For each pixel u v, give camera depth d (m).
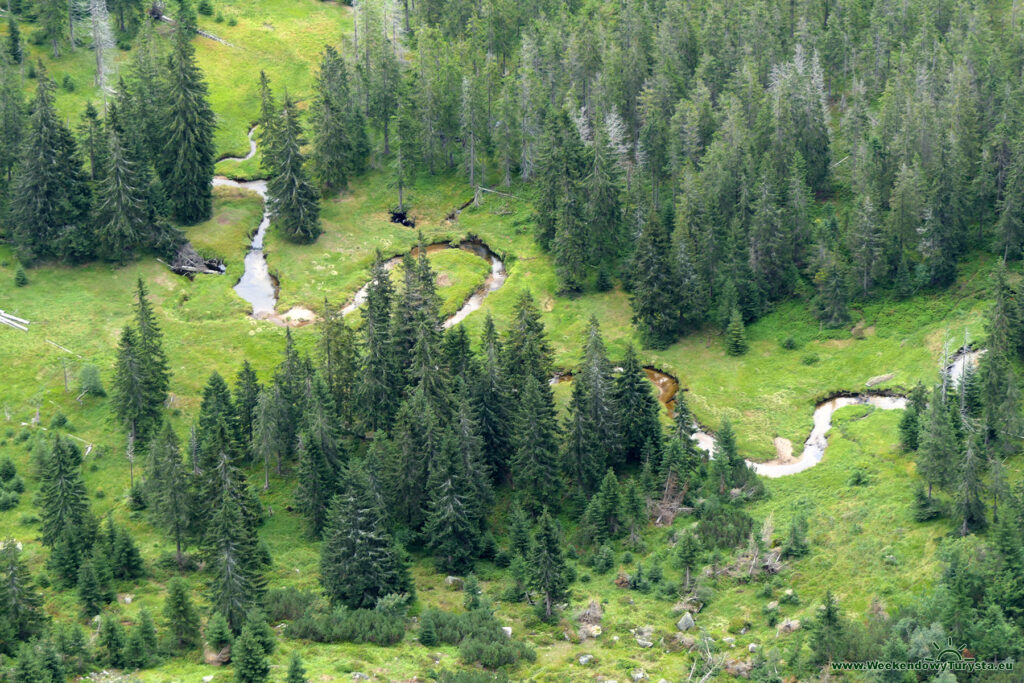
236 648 90.00
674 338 145.62
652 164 163.25
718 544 112.50
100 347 141.38
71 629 93.12
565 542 116.19
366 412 126.81
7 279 150.75
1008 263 145.75
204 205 166.25
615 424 123.19
